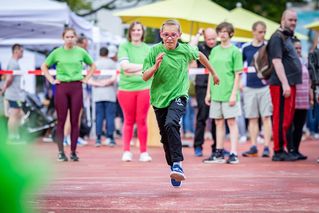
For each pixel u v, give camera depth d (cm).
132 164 1603
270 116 1838
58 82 1644
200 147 1880
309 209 825
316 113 1912
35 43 3041
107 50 2412
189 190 1037
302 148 2286
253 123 1853
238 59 1580
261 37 1861
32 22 2614
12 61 2350
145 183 1148
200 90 1836
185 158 1797
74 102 1655
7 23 2697
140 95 1638
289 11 1617
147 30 4534
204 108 1838
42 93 3391
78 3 5106
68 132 2345
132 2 5378
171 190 1037
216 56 1602
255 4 4697
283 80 1606
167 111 1066
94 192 1005
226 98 1593
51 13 2511
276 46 1608
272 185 1111
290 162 1639
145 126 1683
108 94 2381
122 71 1628
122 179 1223
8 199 265
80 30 2772
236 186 1096
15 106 2317
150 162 1672
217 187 1081
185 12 2162
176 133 1015
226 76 1589
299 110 1741
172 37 1029
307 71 1797
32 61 3030
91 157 1859
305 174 1319
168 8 2202
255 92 1827
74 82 1648
